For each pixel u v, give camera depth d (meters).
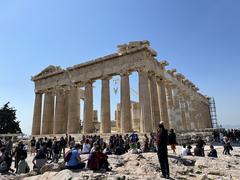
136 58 39.00
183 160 16.59
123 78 39.69
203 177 12.82
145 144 23.70
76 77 47.16
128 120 36.91
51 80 52.31
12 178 14.88
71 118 44.88
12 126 74.56
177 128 47.16
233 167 16.06
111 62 42.31
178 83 53.72
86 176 11.30
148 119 35.12
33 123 52.00
